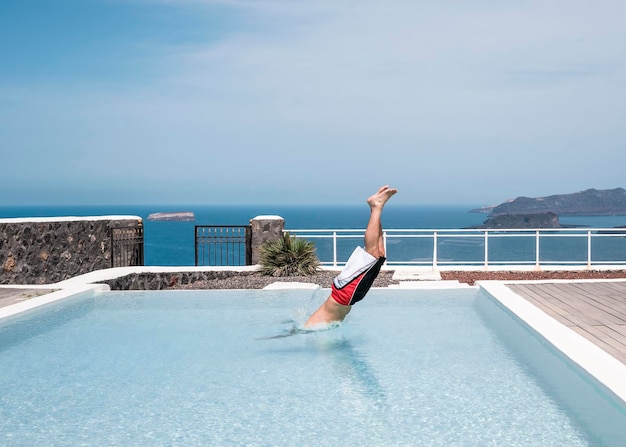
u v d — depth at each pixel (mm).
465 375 4977
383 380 4875
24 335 6543
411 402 4340
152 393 4629
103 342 6234
